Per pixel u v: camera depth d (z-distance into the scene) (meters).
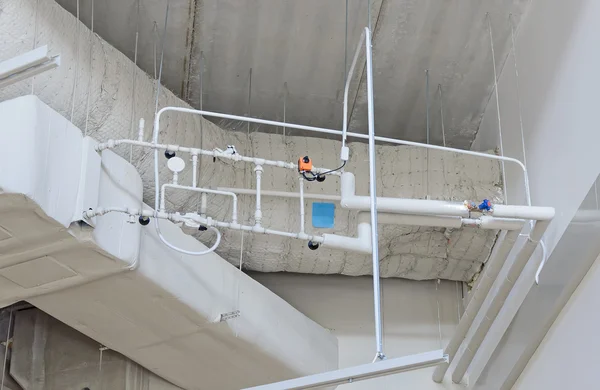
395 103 4.32
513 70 4.06
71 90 2.99
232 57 4.04
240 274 3.71
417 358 2.32
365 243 3.11
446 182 4.08
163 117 3.48
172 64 4.04
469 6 3.85
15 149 2.54
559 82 3.61
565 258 3.39
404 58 4.08
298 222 3.93
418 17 3.87
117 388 4.08
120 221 2.97
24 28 2.76
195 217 2.80
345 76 4.14
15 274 3.03
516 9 3.91
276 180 3.93
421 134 4.53
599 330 3.21
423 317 4.42
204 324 3.47
